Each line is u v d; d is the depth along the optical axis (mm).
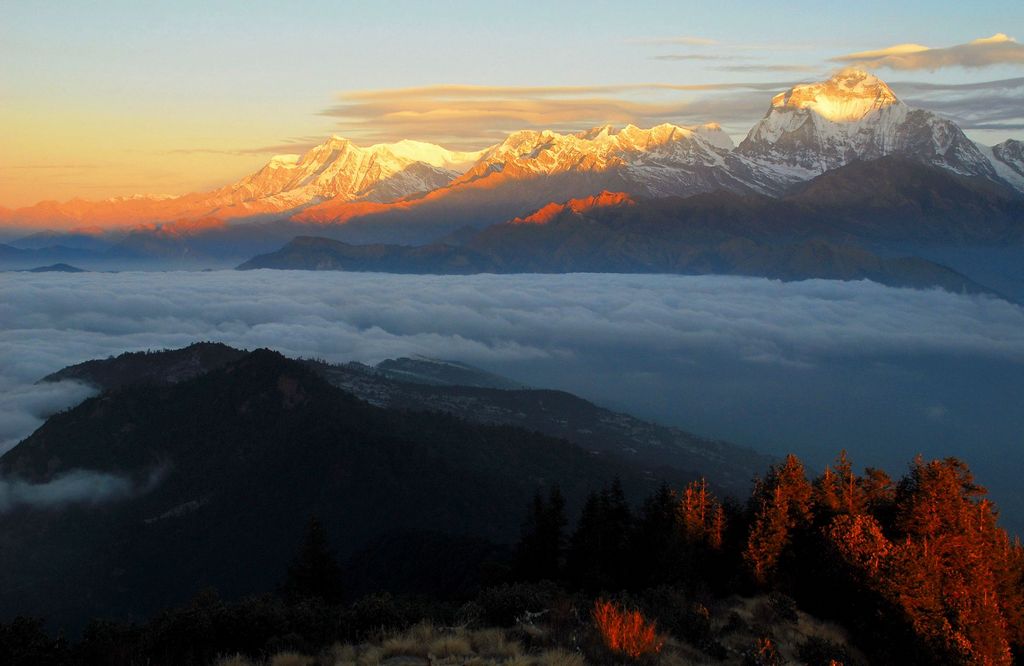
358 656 20656
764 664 22188
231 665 20516
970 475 31281
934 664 25578
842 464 36188
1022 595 29094
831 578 29516
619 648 20688
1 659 21219
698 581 32250
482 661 19516
